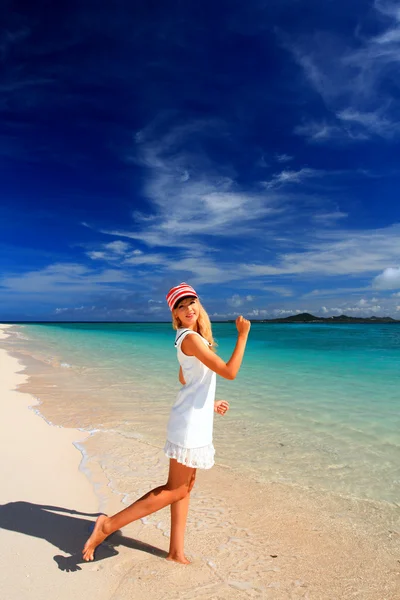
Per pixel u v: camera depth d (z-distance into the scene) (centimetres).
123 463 418
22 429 531
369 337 2634
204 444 244
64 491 347
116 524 247
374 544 276
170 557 253
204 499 342
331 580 236
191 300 261
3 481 361
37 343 2259
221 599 216
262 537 283
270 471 401
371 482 374
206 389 249
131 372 1067
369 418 578
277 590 225
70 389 827
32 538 271
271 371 1048
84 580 228
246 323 243
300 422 564
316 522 305
